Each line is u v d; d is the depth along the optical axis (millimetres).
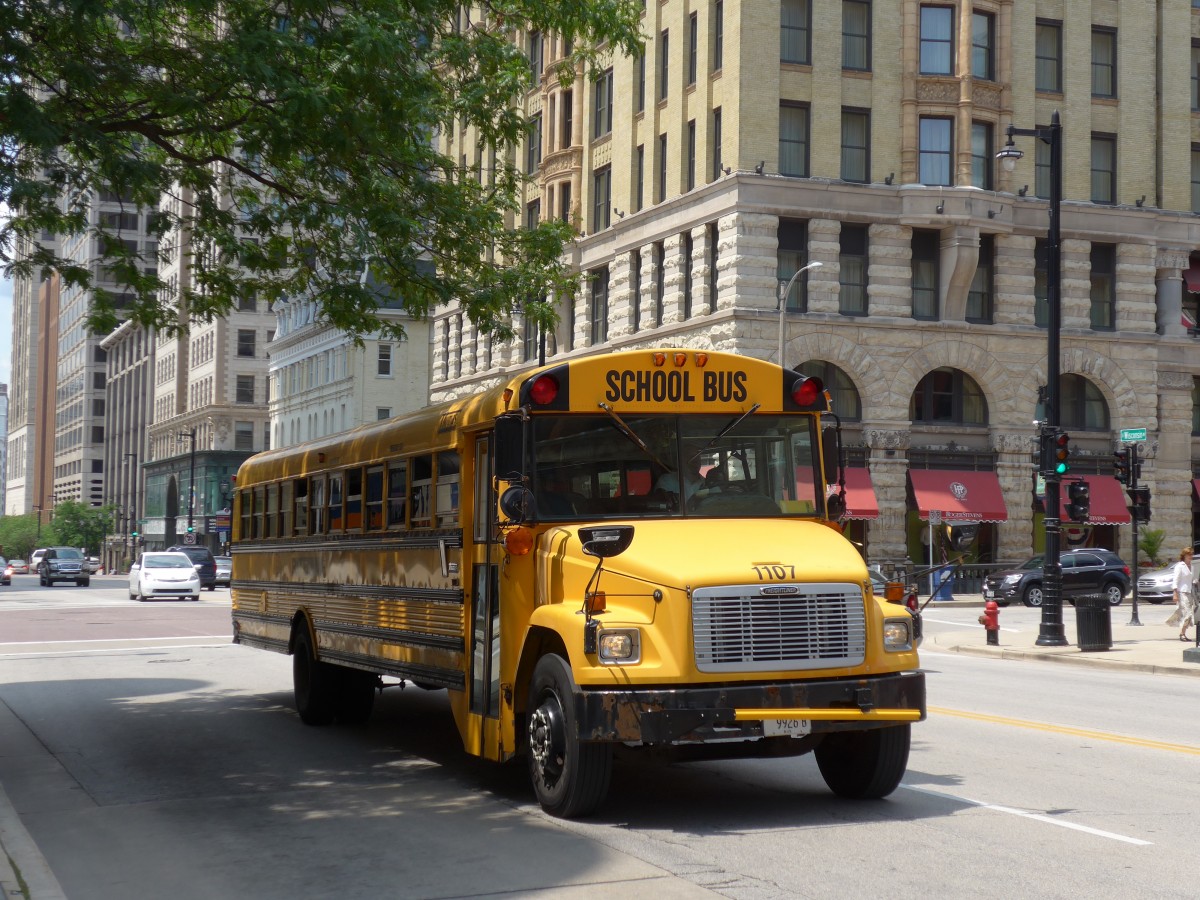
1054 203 27141
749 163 41969
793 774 11008
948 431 45000
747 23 42000
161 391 122125
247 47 12086
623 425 9781
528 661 9562
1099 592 41156
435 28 14500
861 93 43719
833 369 44031
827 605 8742
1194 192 49094
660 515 9711
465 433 10547
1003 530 45312
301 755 12633
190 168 13820
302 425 86938
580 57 16031
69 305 177000
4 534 168500
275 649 16109
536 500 9539
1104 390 47062
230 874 7938
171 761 12430
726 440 9977
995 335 45094
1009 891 7137
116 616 37281
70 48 12375
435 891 7289
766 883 7301
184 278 66688
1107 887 7230
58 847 8938
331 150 12820
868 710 8680
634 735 8359
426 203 14203
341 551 13656
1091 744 12867
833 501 10148
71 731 14656
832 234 42969
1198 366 48438
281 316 93062
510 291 15180
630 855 8016
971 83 44094
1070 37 46250
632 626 8594
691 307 44281
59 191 12531
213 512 100250
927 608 40250
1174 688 19109
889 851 8094
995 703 16656
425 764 11984
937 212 43469
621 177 48000
